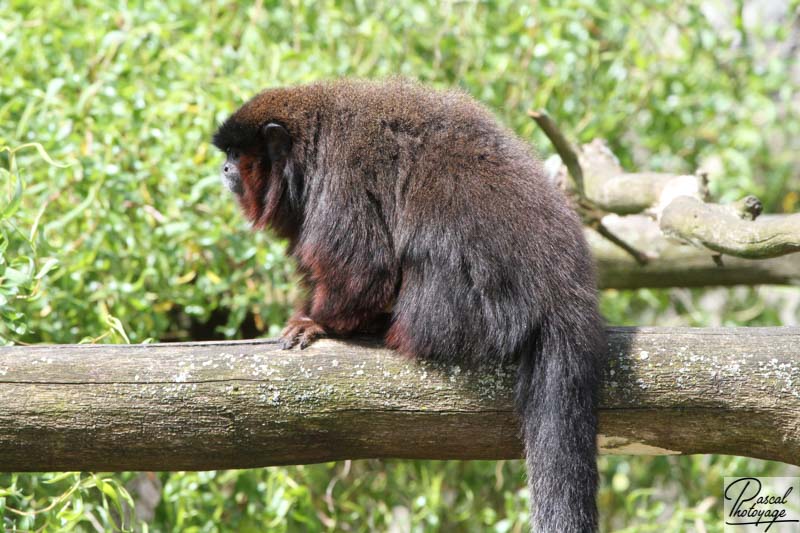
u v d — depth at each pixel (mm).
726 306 14055
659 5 13219
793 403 5934
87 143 9758
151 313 9812
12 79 9891
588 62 12633
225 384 6133
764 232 7047
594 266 6828
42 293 8531
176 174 9758
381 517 11078
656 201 9102
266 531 9633
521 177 6625
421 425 6215
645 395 6082
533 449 6074
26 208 9180
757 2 16344
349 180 6789
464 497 11797
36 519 8234
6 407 6047
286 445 6203
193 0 11414
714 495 11750
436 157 6684
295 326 6719
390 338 6473
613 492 11992
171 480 9133
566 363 6129
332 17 11742
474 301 6324
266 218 7711
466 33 12086
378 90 7223
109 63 10375
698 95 13266
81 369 6137
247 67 10734
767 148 14711
